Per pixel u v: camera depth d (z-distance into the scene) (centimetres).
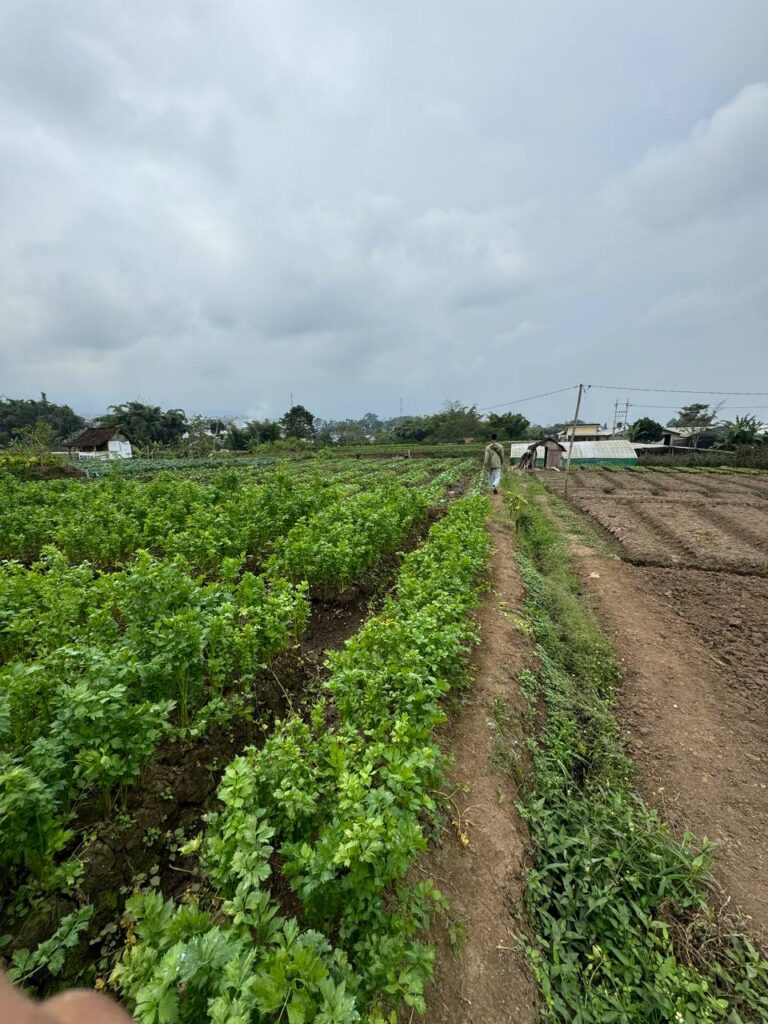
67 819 279
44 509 996
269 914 201
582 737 479
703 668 610
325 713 466
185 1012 172
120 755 300
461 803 350
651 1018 255
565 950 285
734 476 3234
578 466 4078
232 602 478
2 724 269
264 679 489
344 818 236
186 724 393
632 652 643
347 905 227
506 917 284
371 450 5288
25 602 476
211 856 242
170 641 367
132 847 305
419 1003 199
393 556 975
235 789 239
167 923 193
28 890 258
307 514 1023
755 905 312
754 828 372
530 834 352
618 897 316
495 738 418
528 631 649
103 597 493
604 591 861
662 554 1127
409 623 449
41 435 3566
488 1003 239
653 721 502
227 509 999
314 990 171
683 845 347
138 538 853
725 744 467
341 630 664
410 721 333
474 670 518
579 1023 248
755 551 1155
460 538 844
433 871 295
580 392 1984
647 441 6284
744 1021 254
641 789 412
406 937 241
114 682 317
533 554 1133
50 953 232
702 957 284
